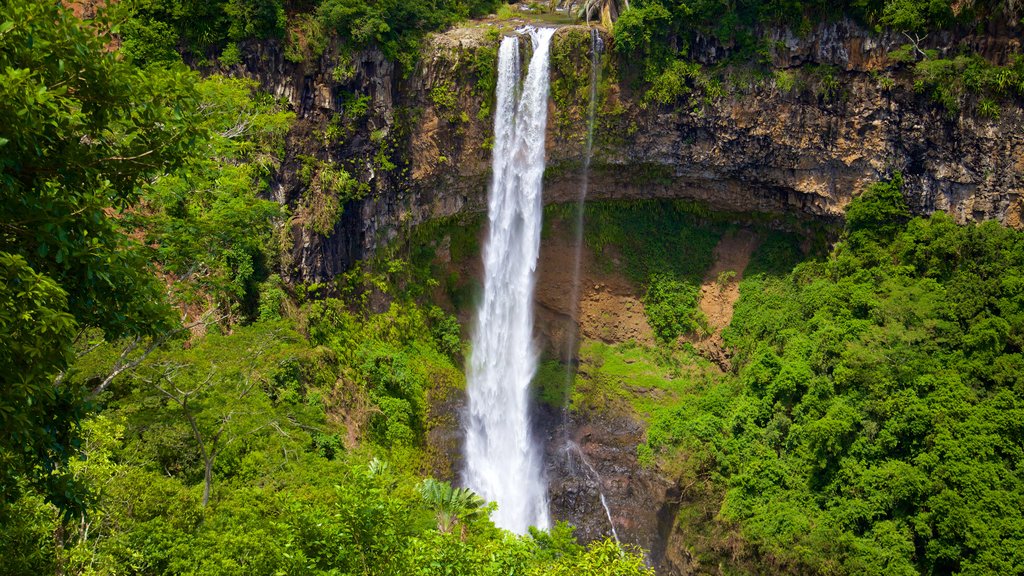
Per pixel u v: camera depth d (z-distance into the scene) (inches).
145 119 673.0
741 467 1754.4
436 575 802.2
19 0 575.5
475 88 1937.7
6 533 714.8
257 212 1478.8
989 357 1642.5
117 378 1221.7
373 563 765.3
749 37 1899.6
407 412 1839.3
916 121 1849.2
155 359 1245.1
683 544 1772.9
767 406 1798.7
